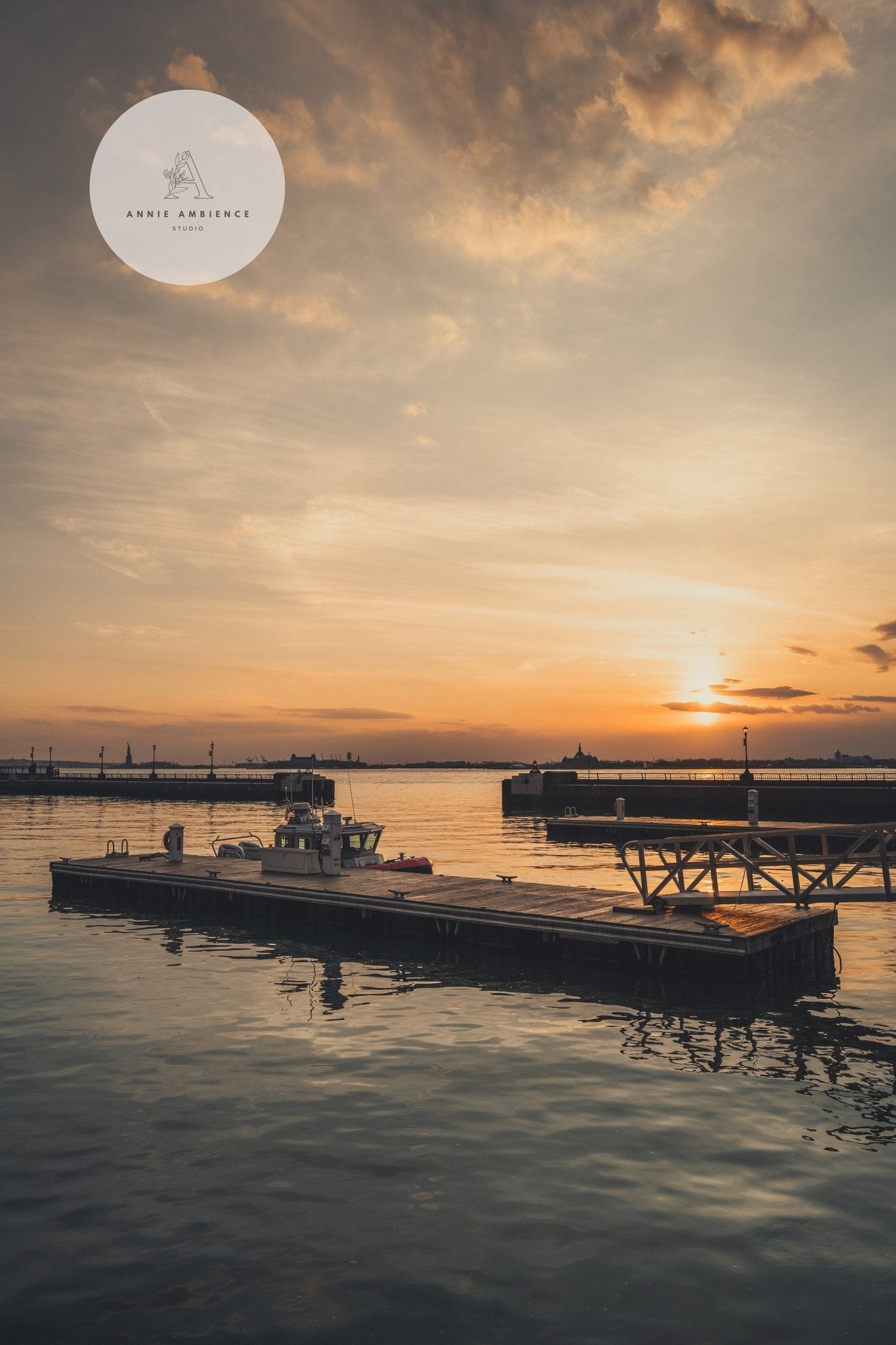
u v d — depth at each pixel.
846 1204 8.94
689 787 69.25
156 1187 9.33
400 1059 13.49
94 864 31.56
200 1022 15.47
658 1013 16.25
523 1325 7.00
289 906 25.86
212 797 114.44
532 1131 10.75
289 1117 11.18
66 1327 7.01
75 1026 15.18
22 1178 9.55
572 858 41.66
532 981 18.69
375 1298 7.37
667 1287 7.52
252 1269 7.80
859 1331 6.94
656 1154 10.12
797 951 19.67
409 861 32.41
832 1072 12.98
